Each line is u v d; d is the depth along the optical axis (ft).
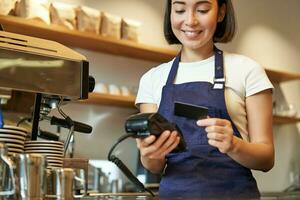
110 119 10.20
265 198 2.55
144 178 9.29
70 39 8.87
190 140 3.99
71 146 6.47
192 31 4.24
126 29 9.38
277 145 13.33
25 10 8.05
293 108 12.83
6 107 6.54
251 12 13.34
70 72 3.49
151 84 4.68
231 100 4.16
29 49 3.32
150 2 11.15
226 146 3.38
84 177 3.40
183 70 4.49
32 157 2.56
